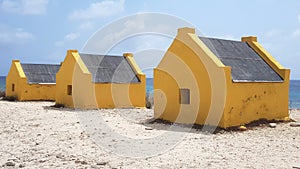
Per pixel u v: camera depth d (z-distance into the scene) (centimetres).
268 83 1465
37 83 3080
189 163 788
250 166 756
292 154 883
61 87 2414
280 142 1053
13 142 1030
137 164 781
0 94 3691
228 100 1286
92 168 739
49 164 771
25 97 3019
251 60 1568
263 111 1441
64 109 2145
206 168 741
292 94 6969
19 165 752
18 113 1864
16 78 3142
